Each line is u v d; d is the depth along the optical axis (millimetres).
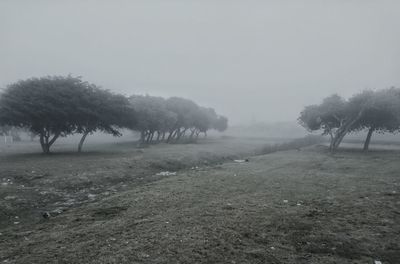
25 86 29406
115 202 11969
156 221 9102
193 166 28062
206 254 6633
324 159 27750
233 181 16438
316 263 6250
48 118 28578
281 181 16281
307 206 10789
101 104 32500
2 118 27547
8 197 13000
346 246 7133
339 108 36344
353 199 11773
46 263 6320
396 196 12188
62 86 30656
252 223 8812
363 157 29328
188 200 11922
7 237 8258
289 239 7570
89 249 6988
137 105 45250
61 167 20891
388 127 37250
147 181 18875
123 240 7516
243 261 6312
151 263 6188
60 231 8523
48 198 13766
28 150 36969
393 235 7812
